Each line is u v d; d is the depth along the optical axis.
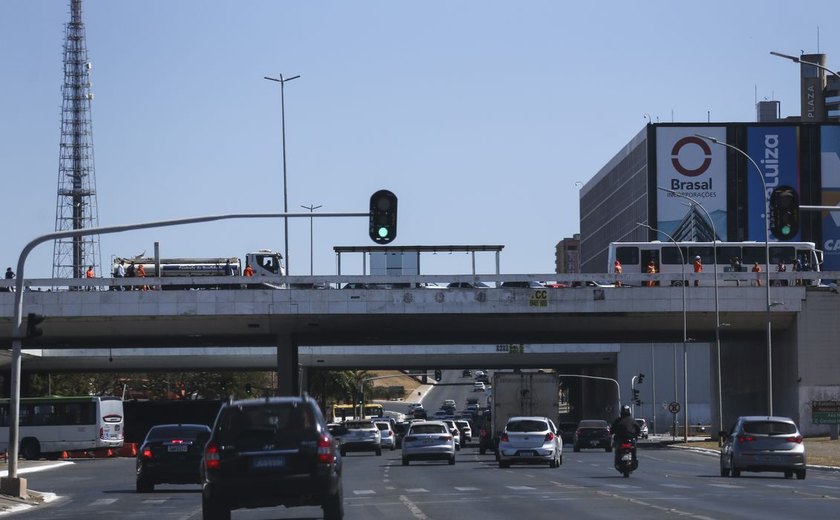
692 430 135.50
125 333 90.00
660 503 32.81
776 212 44.00
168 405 104.50
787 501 33.62
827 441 85.19
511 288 85.44
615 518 27.66
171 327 87.75
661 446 96.81
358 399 187.12
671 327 93.88
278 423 24.36
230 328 88.94
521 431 58.94
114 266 102.44
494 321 89.12
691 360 140.62
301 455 24.09
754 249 97.31
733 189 148.12
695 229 147.75
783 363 93.81
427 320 87.81
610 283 92.00
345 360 127.56
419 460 66.56
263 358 121.12
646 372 138.62
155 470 43.34
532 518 28.05
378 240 40.34
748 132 148.25
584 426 92.50
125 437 104.00
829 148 147.75
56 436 88.38
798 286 89.62
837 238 146.62
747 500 34.06
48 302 82.81
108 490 46.16
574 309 86.00
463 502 33.97
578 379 166.50
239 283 85.56
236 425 24.36
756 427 48.03
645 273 92.94
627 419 48.94
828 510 30.06
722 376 116.75
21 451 88.25
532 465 62.72
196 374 159.50
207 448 24.27
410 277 84.50
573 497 35.72
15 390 39.69
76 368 120.38
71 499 40.53
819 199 147.25
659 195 148.88
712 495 36.44
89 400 88.94
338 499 24.70
